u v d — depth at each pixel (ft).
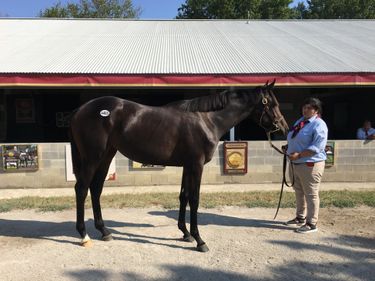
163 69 31.48
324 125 17.33
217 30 51.01
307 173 17.29
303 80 30.66
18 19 55.52
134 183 29.22
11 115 44.52
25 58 34.19
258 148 29.76
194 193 15.60
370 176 30.53
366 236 17.11
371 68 32.22
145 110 15.69
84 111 15.74
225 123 16.29
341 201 22.52
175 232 17.80
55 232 17.87
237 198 24.13
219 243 16.34
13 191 27.66
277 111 16.94
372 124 44.32
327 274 13.41
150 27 52.80
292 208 21.91
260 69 31.76
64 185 28.81
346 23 56.49
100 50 38.37
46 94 44.88
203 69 31.73
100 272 13.52
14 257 14.88
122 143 15.61
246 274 13.41
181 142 15.52
